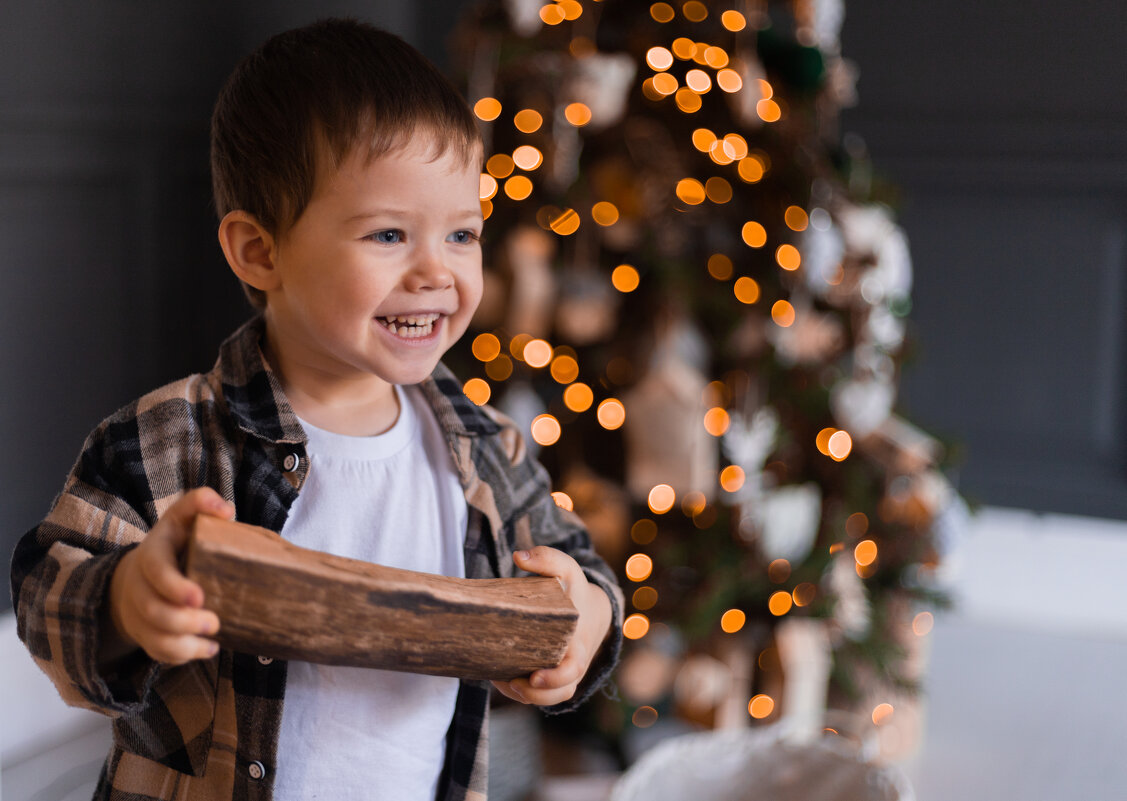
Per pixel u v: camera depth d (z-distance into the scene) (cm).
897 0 283
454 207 79
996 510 294
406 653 67
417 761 86
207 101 214
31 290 178
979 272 288
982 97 280
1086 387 282
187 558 62
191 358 216
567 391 186
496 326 178
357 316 77
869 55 288
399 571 67
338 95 77
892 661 183
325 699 81
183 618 60
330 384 86
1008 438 292
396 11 286
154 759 81
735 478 182
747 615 183
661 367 180
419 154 77
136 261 200
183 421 83
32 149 175
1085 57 269
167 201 206
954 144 284
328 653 65
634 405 179
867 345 188
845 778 140
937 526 198
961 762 204
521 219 176
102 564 68
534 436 187
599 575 91
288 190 77
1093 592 281
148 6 196
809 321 184
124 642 69
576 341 187
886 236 190
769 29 184
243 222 81
